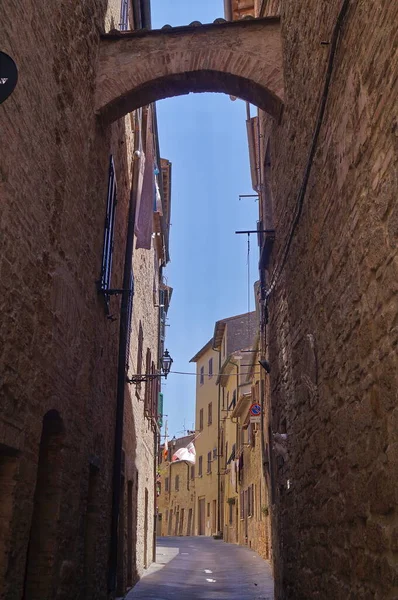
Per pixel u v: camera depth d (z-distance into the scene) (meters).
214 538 35.72
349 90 4.88
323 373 6.04
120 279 11.56
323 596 6.10
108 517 10.11
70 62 7.36
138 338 14.55
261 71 8.90
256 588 13.16
